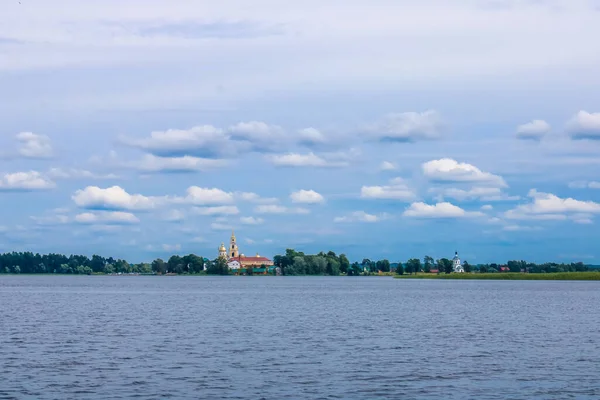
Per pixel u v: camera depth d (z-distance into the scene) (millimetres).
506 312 112250
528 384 46031
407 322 90562
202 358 55969
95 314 104750
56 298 164250
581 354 59062
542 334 75188
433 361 54875
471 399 41781
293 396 42312
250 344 65125
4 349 61031
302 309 119250
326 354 58469
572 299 163375
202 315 103000
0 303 138750
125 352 59312
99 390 43625
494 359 56031
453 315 104562
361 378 47781
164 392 43188
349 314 106062
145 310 115375
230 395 42500
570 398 42094
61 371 49906
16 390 43531
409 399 41719
